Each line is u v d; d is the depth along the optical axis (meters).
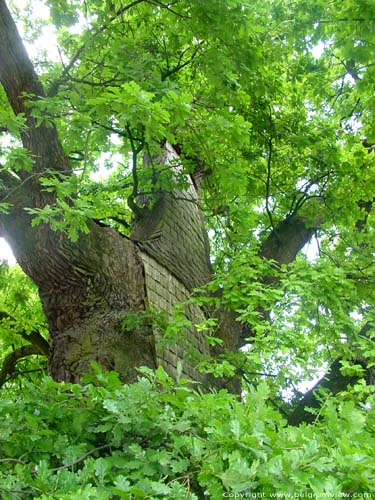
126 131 6.67
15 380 9.30
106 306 5.62
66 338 5.50
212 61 6.57
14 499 2.46
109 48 6.88
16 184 5.57
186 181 7.88
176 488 2.30
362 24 6.81
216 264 9.25
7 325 9.02
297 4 7.38
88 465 2.58
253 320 5.78
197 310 7.56
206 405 2.91
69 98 6.46
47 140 5.56
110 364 5.27
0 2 5.71
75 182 4.89
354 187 8.73
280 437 2.54
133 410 2.83
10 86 5.73
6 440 2.99
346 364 4.50
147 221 7.61
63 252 5.39
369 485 2.25
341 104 10.20
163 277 6.80
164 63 7.71
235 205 9.20
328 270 6.34
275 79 8.31
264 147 8.81
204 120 6.82
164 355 6.06
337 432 2.68
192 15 6.56
